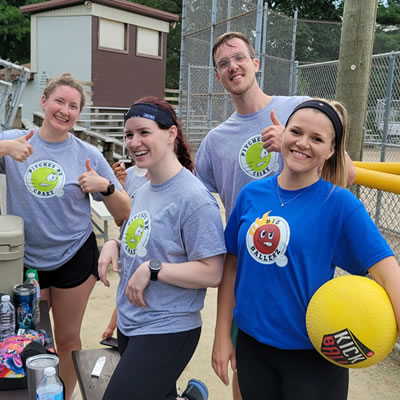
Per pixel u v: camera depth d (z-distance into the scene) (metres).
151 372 1.76
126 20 15.43
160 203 1.87
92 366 2.39
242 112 2.50
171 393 2.12
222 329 1.92
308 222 1.60
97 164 2.68
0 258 2.19
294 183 1.67
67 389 2.82
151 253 1.86
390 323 1.44
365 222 1.54
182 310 1.83
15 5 27.44
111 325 2.70
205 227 1.79
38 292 2.31
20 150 2.33
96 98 15.12
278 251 1.62
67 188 2.55
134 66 15.99
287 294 1.62
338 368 1.64
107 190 2.53
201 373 3.34
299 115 1.62
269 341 1.65
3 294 2.17
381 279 1.51
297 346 1.62
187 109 10.23
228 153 2.49
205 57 9.88
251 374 1.75
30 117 16.39
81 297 2.73
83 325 3.92
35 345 1.79
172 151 1.90
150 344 1.79
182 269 1.77
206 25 9.88
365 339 1.44
